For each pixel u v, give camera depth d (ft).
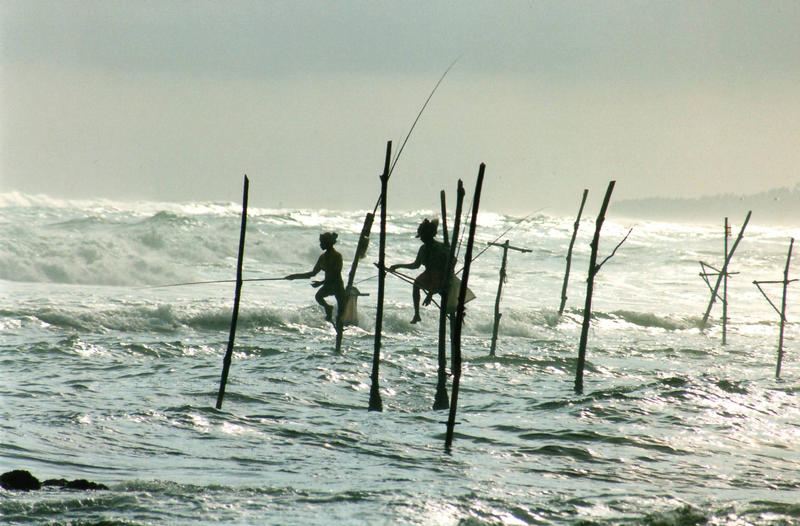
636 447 112.88
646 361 200.03
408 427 122.83
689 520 71.56
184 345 192.24
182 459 97.76
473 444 112.57
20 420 112.98
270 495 77.10
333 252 193.67
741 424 129.49
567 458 105.70
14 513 66.74
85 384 144.56
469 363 184.24
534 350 209.97
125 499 72.38
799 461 108.88
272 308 246.27
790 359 211.61
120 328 221.87
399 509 72.59
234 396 138.82
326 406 137.18
